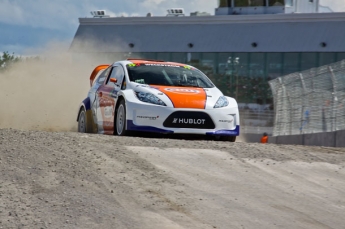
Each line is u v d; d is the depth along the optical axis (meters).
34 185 18.34
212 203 17.94
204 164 22.30
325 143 45.50
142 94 32.03
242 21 126.50
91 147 23.77
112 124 34.16
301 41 119.75
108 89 35.81
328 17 118.31
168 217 16.52
